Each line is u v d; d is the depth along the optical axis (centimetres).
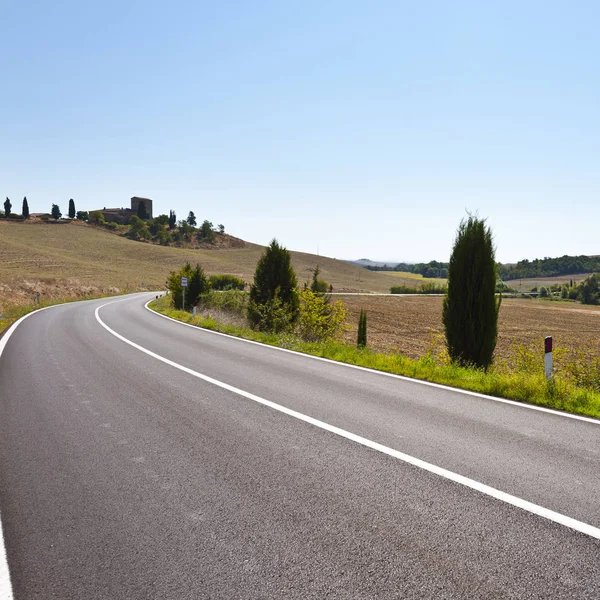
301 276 13950
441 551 318
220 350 1273
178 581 289
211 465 468
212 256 15412
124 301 4088
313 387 818
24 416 637
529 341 3397
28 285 4750
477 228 1185
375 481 428
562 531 343
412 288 10975
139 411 661
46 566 305
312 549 321
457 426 591
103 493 409
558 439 542
